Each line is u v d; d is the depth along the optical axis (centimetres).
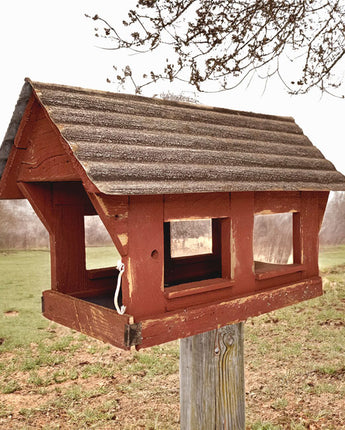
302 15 369
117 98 222
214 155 225
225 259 237
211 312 218
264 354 536
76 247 260
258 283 251
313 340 571
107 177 166
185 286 215
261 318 666
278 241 809
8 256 835
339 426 382
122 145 192
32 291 701
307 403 423
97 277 266
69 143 174
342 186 274
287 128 311
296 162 271
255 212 247
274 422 391
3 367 501
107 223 180
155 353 555
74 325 221
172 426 388
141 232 191
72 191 258
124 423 394
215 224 331
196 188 189
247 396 439
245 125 279
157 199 197
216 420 271
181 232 620
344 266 870
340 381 462
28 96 208
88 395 445
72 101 199
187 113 249
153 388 461
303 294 274
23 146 233
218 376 270
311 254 288
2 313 640
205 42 354
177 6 340
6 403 429
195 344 270
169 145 212
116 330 189
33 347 555
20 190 254
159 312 199
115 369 506
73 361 526
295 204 274
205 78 360
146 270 194
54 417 404
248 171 229
